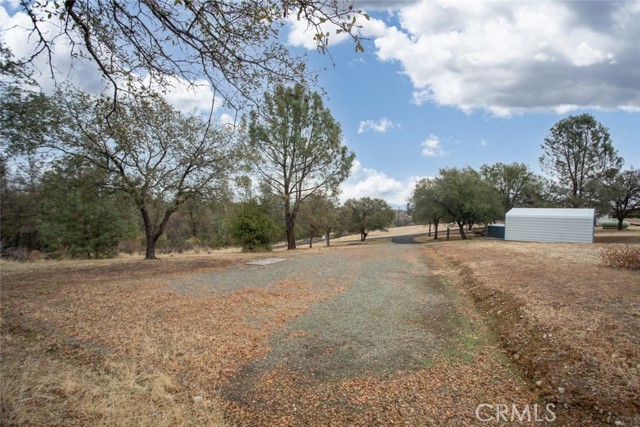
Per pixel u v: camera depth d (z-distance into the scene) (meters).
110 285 8.68
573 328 4.74
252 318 6.02
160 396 3.46
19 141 10.23
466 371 4.06
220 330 5.38
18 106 9.57
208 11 2.82
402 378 3.89
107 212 17.67
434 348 4.77
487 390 3.62
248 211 21.19
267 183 21.48
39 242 20.78
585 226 23.16
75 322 5.62
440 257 15.94
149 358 4.34
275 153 20.86
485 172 45.16
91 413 3.04
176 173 14.33
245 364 4.23
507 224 26.08
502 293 7.09
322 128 20.94
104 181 13.02
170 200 14.52
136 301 7.02
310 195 22.78
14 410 2.91
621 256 9.96
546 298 6.36
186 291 8.05
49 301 6.91
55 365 4.00
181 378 3.88
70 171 12.49
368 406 3.34
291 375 3.97
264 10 2.72
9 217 17.75
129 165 12.97
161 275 10.36
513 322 5.43
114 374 3.89
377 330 5.49
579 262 11.19
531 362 4.06
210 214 17.11
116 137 4.24
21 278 9.64
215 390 3.65
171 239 36.09
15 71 5.68
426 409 3.28
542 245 19.44
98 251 17.80
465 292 8.27
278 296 7.63
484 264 11.44
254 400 3.46
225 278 9.88
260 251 20.94
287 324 5.73
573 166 36.16
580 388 3.38
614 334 4.46
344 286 8.86
